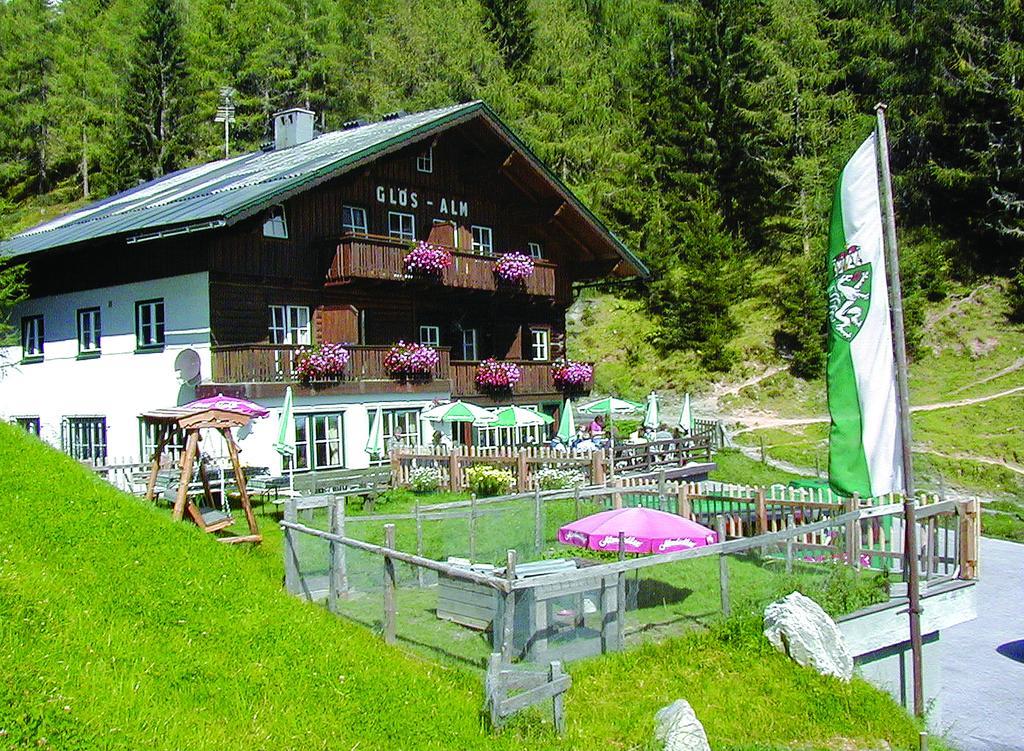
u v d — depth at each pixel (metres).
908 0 54.91
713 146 55.19
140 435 24.72
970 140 48.31
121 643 8.23
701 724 8.91
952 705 13.50
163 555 10.73
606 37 74.56
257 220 23.50
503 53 64.62
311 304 25.27
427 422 26.84
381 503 21.06
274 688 8.28
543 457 21.41
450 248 27.20
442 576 11.20
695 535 11.92
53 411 27.53
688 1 65.69
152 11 60.38
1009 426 32.56
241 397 22.09
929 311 43.53
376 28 73.00
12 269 26.09
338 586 11.88
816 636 10.41
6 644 7.42
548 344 33.78
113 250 25.47
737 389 41.06
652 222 51.19
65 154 72.06
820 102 53.19
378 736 7.86
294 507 12.24
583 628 10.84
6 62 73.19
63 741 6.32
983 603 18.48
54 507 11.12
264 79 65.94
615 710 9.05
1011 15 47.88
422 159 28.56
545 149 56.56
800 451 32.72
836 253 11.80
